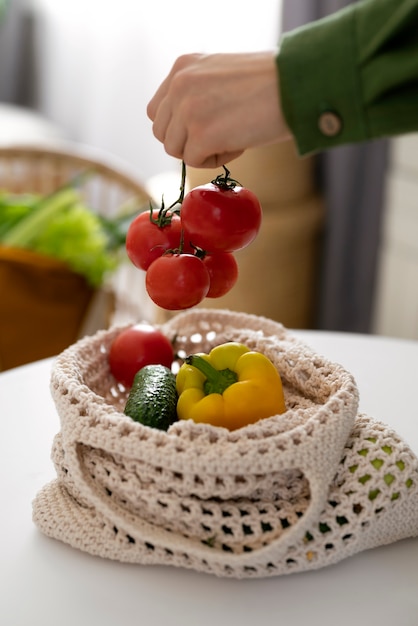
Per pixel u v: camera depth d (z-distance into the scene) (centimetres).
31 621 83
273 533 85
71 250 164
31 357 171
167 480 84
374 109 82
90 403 87
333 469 84
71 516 90
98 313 180
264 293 210
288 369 97
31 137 257
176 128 88
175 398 93
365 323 225
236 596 86
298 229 205
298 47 83
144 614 84
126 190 188
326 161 212
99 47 277
